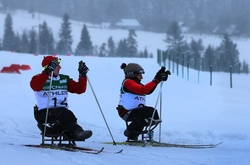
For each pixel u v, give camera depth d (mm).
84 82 11430
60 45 189750
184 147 13336
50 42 178500
